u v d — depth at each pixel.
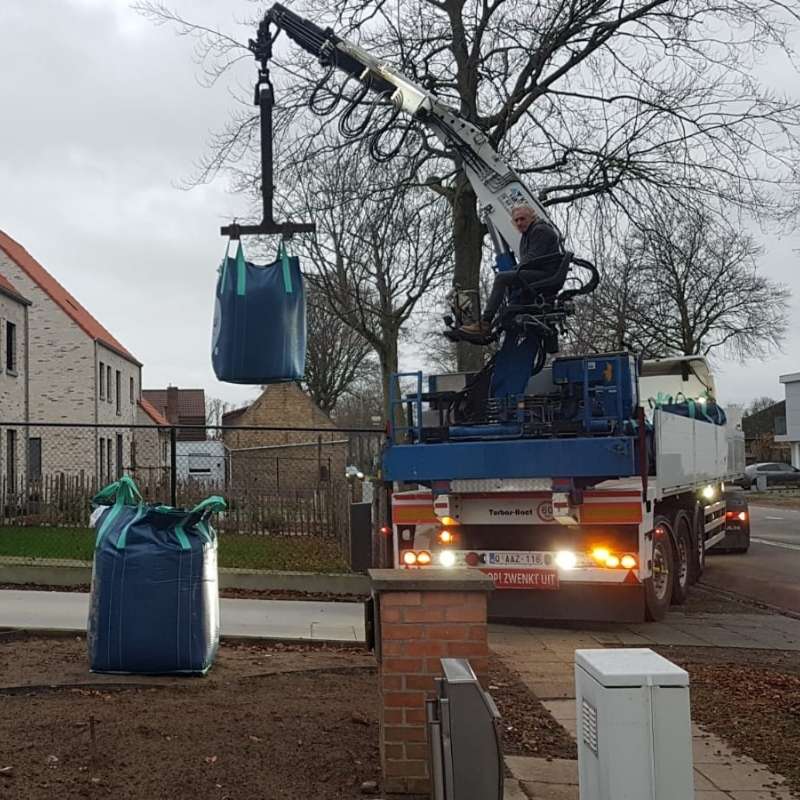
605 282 24.30
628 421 10.33
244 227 7.05
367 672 7.18
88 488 18.23
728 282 40.38
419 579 4.65
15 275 34.69
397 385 11.26
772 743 5.94
